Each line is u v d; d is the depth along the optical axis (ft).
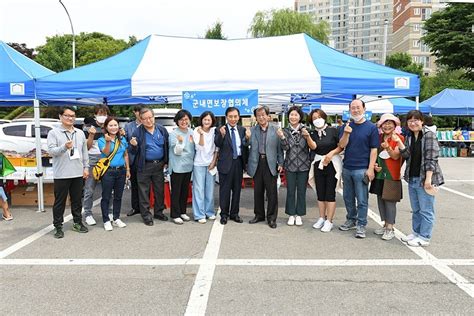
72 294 12.15
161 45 26.07
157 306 11.36
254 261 14.87
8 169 21.18
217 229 19.19
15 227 19.90
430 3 252.42
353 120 17.63
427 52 253.03
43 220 21.33
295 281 13.03
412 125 15.93
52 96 22.31
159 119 43.04
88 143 19.15
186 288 12.55
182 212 20.83
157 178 20.40
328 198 18.67
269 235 18.17
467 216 22.11
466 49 94.58
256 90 21.48
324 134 18.49
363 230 17.74
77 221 18.84
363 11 361.51
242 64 23.38
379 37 351.25
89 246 16.72
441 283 12.86
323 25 90.99
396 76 22.15
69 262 14.87
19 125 35.65
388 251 15.97
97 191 31.22
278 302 11.56
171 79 21.63
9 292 12.32
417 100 22.80
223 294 12.10
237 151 20.01
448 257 15.28
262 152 19.39
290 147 19.17
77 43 110.01
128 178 20.03
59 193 17.79
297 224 19.81
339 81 21.56
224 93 21.58
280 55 24.39
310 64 22.90
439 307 11.24
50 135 17.49
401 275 13.52
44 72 26.96
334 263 14.64
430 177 15.78
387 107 51.47
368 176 17.06
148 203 20.15
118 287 12.64
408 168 16.56
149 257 15.35
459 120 95.25
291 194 19.58
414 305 11.36
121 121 41.04
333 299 11.73
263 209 20.44
